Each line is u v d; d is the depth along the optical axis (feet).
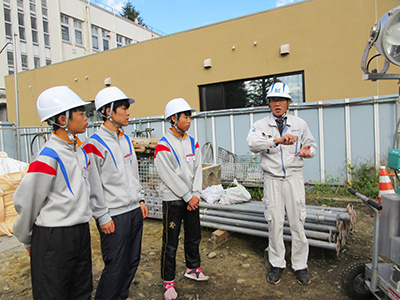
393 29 6.37
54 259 5.31
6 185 13.74
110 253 6.82
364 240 11.26
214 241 11.18
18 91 37.58
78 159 5.89
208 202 12.29
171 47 26.68
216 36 24.47
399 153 6.79
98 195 6.49
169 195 8.23
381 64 19.01
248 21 23.02
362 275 7.45
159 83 27.68
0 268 10.34
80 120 5.69
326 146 17.20
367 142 16.28
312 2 20.57
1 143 24.76
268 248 9.62
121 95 7.09
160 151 8.13
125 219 6.97
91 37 77.46
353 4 19.38
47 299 5.30
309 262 9.82
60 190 5.38
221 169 17.60
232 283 8.83
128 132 23.40
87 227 5.90
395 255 6.10
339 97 20.34
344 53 19.94
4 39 64.44
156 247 11.50
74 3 74.23
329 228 9.16
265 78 23.13
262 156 8.80
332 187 17.11
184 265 10.09
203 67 25.27
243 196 11.80
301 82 21.83
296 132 8.48
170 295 8.02
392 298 6.09
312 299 7.89
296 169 8.44
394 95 15.33
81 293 5.95
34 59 68.85
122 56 29.58
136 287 8.83
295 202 8.34
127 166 7.31
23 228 5.20
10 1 65.26
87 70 31.96
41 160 5.15
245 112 18.85
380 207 6.25
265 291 8.34
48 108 5.44
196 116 20.58
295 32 21.36
